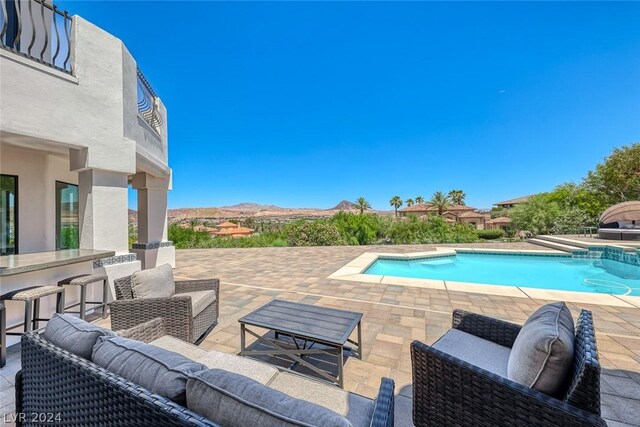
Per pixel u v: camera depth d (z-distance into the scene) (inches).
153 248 281.0
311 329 86.1
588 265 373.7
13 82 123.6
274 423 32.4
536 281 300.5
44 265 109.3
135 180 276.7
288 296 184.4
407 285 215.2
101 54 160.9
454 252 412.5
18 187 163.3
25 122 127.5
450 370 56.6
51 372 50.7
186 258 362.9
